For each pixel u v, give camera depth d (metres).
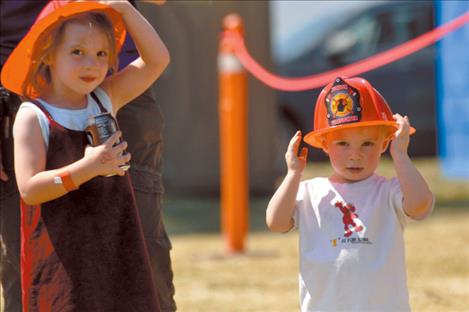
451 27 11.63
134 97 7.00
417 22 24.86
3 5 7.69
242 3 20.34
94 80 6.45
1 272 7.63
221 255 14.34
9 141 7.43
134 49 7.67
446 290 11.63
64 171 6.14
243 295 11.62
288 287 12.08
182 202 20.28
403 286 6.64
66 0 6.85
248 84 20.41
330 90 6.82
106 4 6.68
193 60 20.72
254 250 14.73
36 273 6.32
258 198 20.45
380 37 25.08
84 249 6.31
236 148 14.31
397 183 6.70
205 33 20.64
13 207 7.44
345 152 6.73
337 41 25.36
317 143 7.00
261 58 20.39
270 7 20.64
